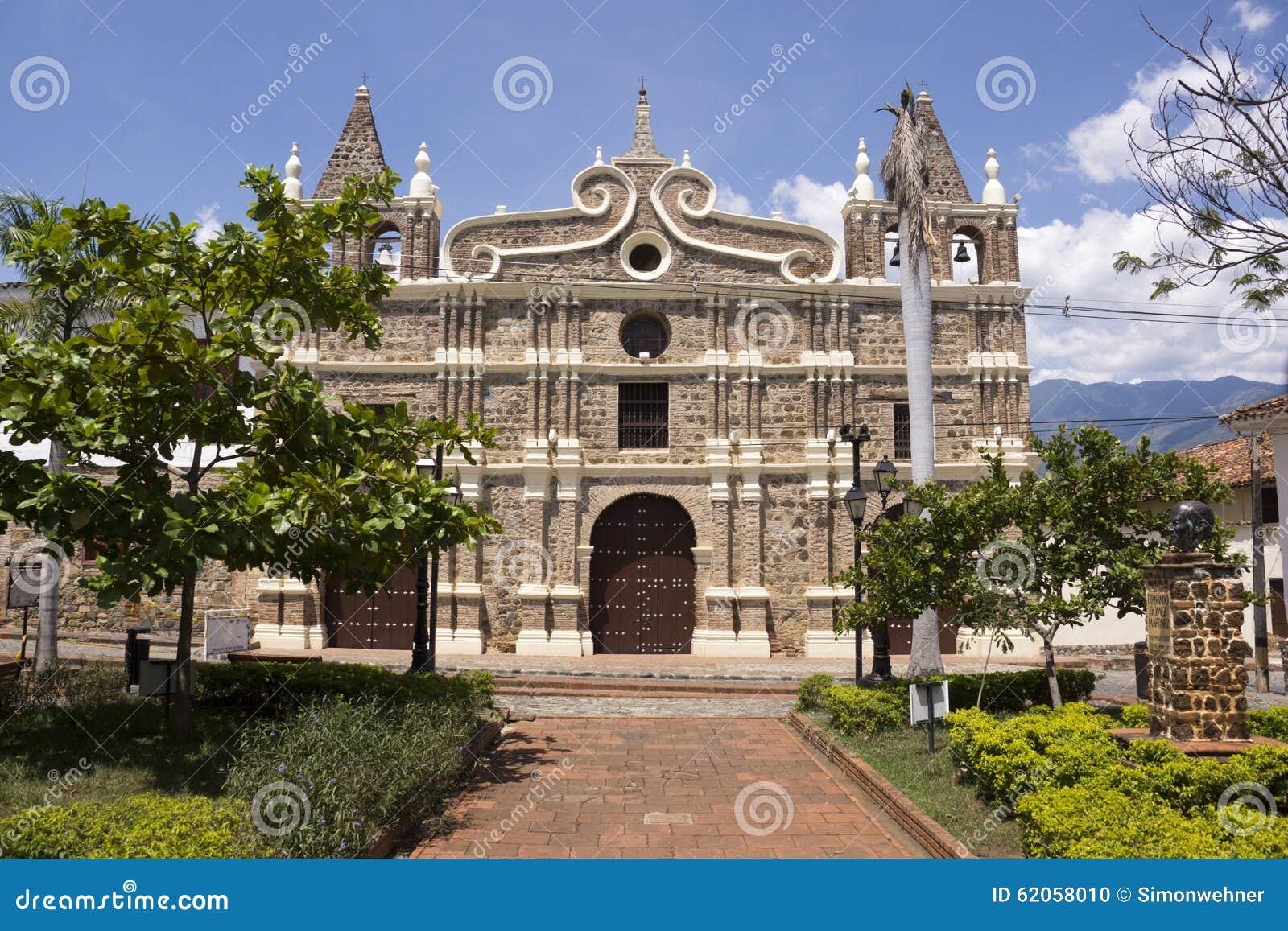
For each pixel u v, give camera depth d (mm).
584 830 8906
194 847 6137
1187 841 6422
